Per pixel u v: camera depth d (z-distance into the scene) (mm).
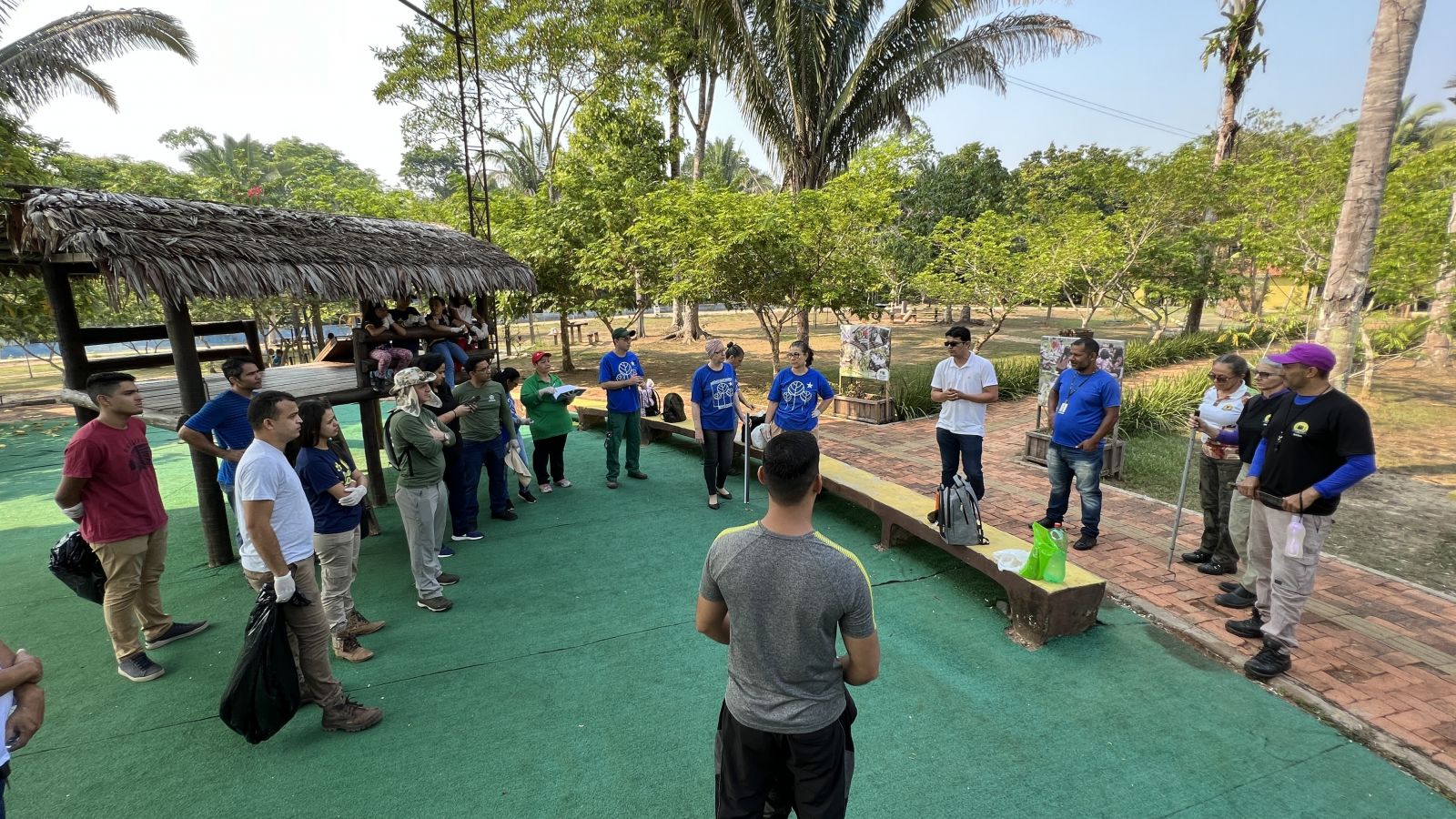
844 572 1845
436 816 2803
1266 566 3893
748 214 11570
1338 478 3281
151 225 4465
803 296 11914
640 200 14289
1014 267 13812
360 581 5102
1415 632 4070
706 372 6391
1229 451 4695
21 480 8398
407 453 4363
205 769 3094
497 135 22203
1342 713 3332
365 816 2809
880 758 3098
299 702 3166
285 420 3176
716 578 1959
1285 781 2926
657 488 7305
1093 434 5199
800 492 1845
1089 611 4086
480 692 3668
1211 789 2887
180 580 5176
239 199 21656
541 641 4188
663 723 3385
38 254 5156
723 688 3676
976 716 3383
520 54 19766
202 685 3773
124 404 3688
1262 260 11930
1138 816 2748
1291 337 11953
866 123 15820
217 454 4766
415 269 6145
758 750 1974
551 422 7008
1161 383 10758
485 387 5977
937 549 5465
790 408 6215
